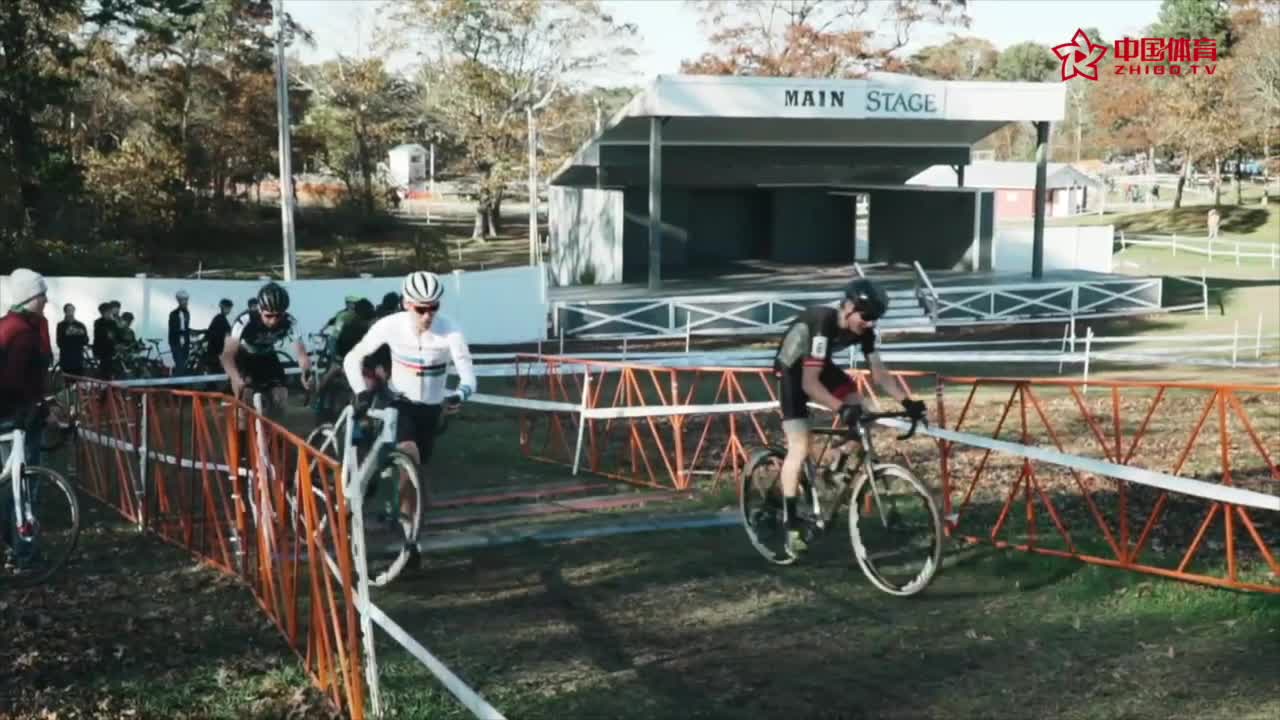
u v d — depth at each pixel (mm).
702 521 9086
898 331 30656
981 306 32062
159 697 5613
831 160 41125
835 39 59375
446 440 14484
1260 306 34281
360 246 62656
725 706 5406
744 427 15320
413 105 67250
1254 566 7375
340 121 66500
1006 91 33500
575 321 29266
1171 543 8188
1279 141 69750
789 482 7254
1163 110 74688
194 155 59719
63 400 13023
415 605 7012
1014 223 77250
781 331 30578
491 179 64312
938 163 41656
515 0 58656
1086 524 8852
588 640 6336
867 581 7305
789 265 42312
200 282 24219
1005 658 5930
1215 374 21734
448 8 58562
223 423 14070
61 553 7926
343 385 12445
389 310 12555
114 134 60406
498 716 4117
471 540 8445
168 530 9039
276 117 62156
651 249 32188
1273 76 67625
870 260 44688
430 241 47531
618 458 13062
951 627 6418
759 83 32188
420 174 112062
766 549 7750
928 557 6836
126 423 10609
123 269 37719
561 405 12320
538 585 7402
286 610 6395
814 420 13430
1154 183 97375
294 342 9766
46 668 6008
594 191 39250
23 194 38750
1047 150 34406
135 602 7211
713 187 43125
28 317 8016
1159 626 6316
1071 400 18109
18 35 37875
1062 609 6688
